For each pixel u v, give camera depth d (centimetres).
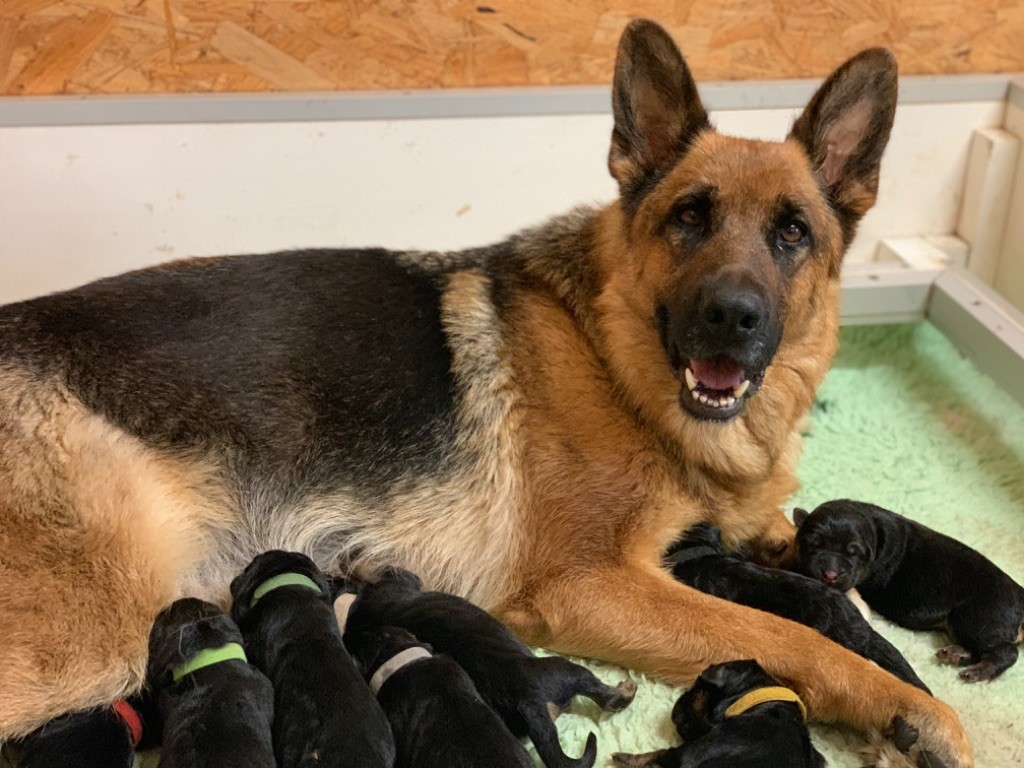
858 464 127
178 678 86
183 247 144
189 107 136
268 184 142
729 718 88
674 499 102
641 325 100
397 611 95
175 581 95
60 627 89
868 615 104
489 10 141
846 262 154
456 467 102
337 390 100
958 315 138
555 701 90
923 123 152
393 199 145
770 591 100
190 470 96
